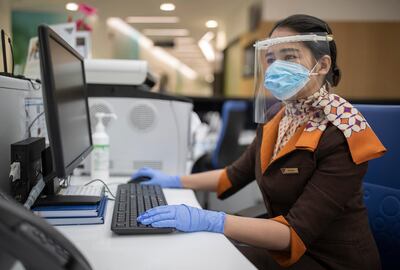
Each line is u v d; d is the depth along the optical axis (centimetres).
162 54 1179
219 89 859
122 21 714
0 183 95
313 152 94
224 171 138
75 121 105
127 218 88
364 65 489
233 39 687
